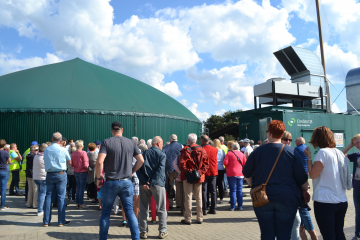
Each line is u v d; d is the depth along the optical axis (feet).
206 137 25.39
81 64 92.79
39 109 66.59
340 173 11.97
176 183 28.45
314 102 54.95
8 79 82.53
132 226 15.29
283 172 10.54
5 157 26.96
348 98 71.97
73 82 78.18
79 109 68.54
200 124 101.14
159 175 18.35
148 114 76.79
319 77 55.52
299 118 44.68
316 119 46.50
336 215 12.21
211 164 24.99
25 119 66.23
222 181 30.27
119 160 15.40
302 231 15.30
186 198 21.56
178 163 22.84
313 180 12.58
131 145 16.10
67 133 67.31
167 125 81.35
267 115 46.65
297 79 56.75
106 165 15.40
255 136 49.16
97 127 69.72
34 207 27.73
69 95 72.18
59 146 21.38
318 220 12.09
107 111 70.85
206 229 19.95
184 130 87.92
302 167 10.64
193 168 20.85
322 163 11.90
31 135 65.92
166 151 25.77
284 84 48.06
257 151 11.25
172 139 26.09
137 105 77.71
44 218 20.95
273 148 10.92
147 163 18.53
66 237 18.12
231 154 26.73
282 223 10.23
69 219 23.24
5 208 27.14
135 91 85.40
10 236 18.29
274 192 10.26
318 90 52.13
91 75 84.99
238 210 26.58
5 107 66.59
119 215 24.89
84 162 27.78
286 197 10.16
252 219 22.90
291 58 55.21
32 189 28.19
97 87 78.59
